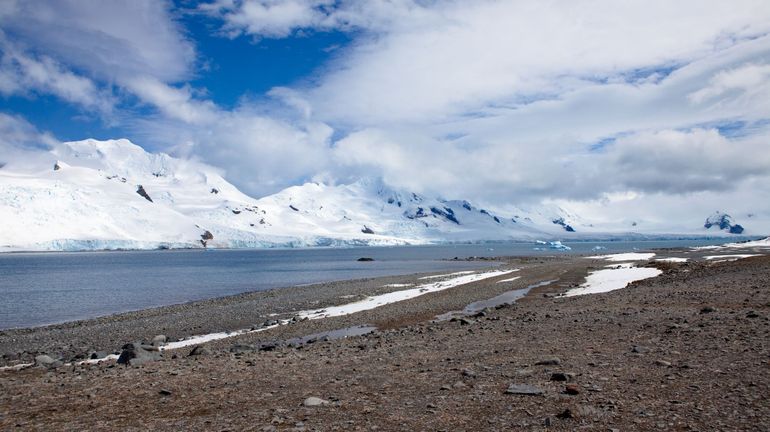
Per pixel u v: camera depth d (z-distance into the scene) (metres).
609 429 7.95
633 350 14.20
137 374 15.20
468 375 12.52
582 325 20.27
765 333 14.99
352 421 9.22
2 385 14.45
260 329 34.09
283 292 63.09
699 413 8.45
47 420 10.33
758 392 9.36
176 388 12.81
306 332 31.00
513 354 15.11
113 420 10.11
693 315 20.28
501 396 10.34
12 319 47.00
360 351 18.27
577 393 10.08
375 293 56.62
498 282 61.94
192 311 46.94
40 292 72.44
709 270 46.00
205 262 177.62
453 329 23.44
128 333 35.06
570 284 53.06
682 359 12.55
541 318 23.97
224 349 23.61
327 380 13.04
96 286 82.19
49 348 30.28
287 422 9.34
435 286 61.00
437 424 8.80
